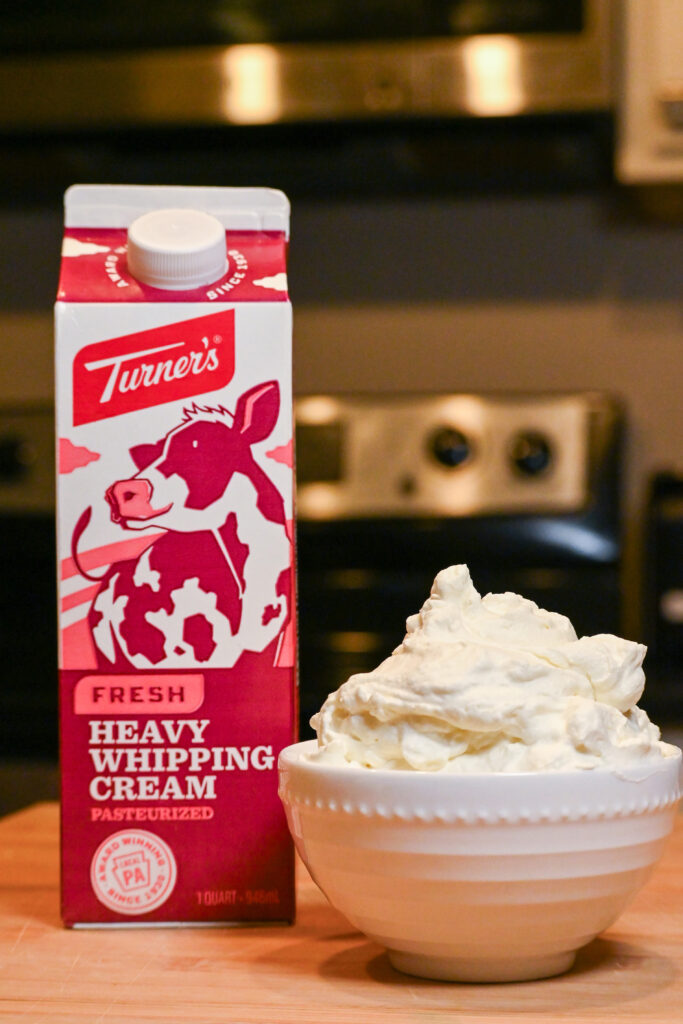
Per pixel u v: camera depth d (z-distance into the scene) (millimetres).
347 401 1854
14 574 1796
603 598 1754
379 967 605
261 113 1723
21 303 2191
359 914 569
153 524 715
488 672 566
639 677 600
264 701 718
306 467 1822
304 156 1880
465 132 1758
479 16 1696
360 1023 510
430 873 534
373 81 1706
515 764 557
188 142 1796
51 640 1784
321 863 572
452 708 558
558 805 531
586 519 1757
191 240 723
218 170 1948
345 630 1773
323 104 1716
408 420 1821
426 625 608
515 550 1762
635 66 1756
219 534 717
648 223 2078
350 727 588
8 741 1744
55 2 1717
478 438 1807
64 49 1732
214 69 1722
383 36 1708
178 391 718
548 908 541
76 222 757
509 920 541
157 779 714
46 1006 538
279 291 730
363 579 1775
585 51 1683
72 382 715
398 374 2133
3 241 2195
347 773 547
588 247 2092
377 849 542
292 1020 515
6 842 930
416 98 1707
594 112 1688
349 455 1818
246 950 645
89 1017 521
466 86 1699
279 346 721
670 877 799
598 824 537
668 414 2066
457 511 1774
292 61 1715
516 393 1882
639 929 675
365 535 1774
